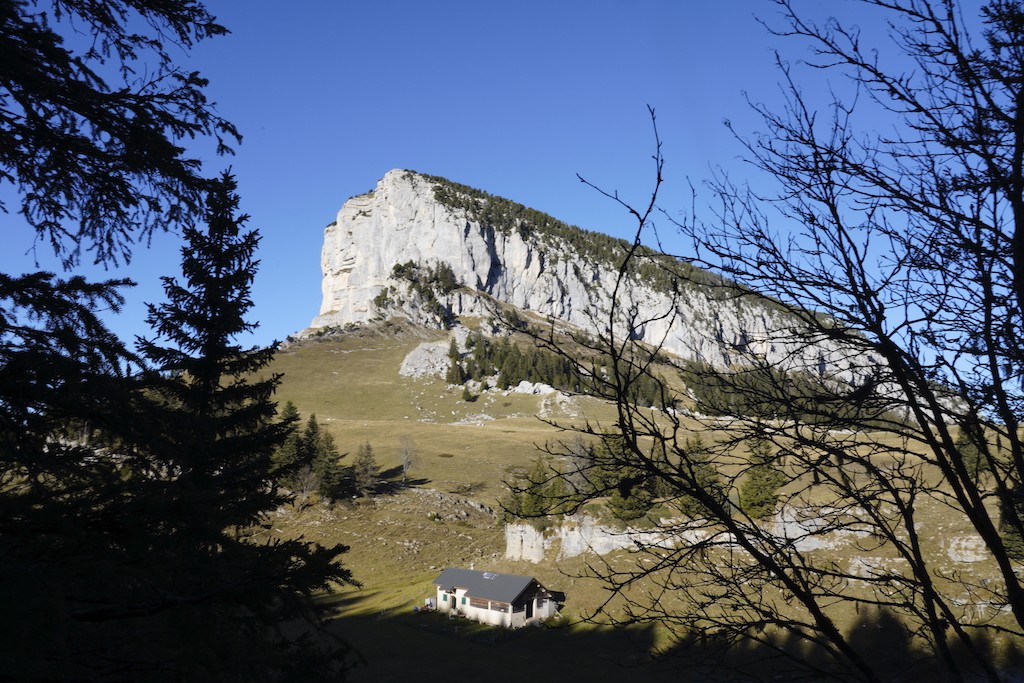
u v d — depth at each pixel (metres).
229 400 14.73
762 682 4.54
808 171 4.64
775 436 4.62
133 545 4.95
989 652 20.34
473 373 155.25
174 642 5.24
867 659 21.25
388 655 34.69
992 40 4.56
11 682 3.61
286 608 5.99
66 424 6.12
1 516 4.79
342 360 167.50
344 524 64.38
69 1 7.07
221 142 7.61
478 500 78.38
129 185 7.30
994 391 4.30
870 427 4.54
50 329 5.82
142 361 6.37
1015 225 4.43
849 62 4.80
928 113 4.61
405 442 92.56
